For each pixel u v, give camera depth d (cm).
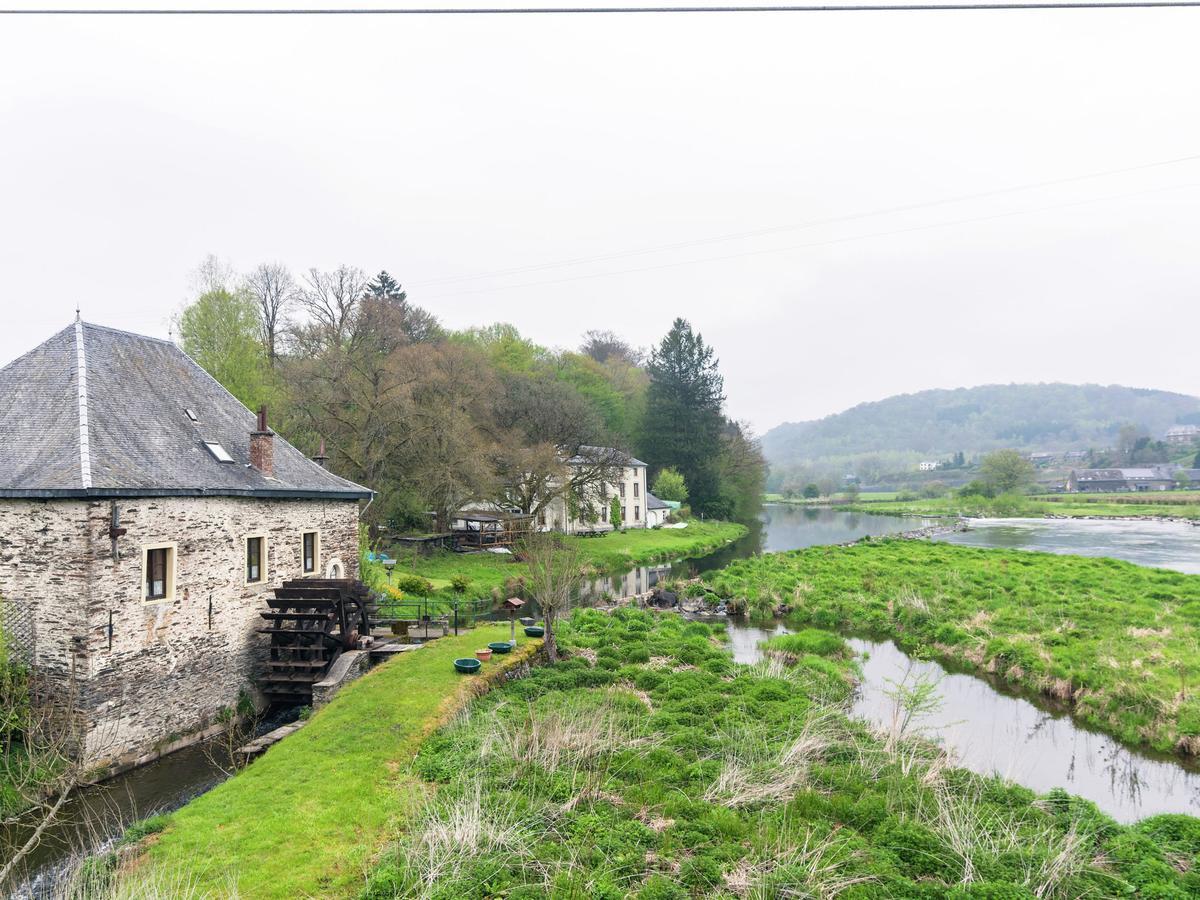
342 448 4056
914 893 897
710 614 3073
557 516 5694
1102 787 1406
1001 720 1784
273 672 1909
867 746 1392
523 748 1327
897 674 2178
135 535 1537
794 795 1177
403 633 2288
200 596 1731
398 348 4603
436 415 4219
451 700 1619
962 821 1079
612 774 1246
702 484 8025
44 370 1753
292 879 927
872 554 4522
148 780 1466
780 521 9238
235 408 2291
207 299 4184
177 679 1653
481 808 1091
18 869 1101
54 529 1443
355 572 2466
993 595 2992
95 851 1059
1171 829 1103
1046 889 912
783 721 1530
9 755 1377
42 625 1446
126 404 1800
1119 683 1806
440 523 4684
